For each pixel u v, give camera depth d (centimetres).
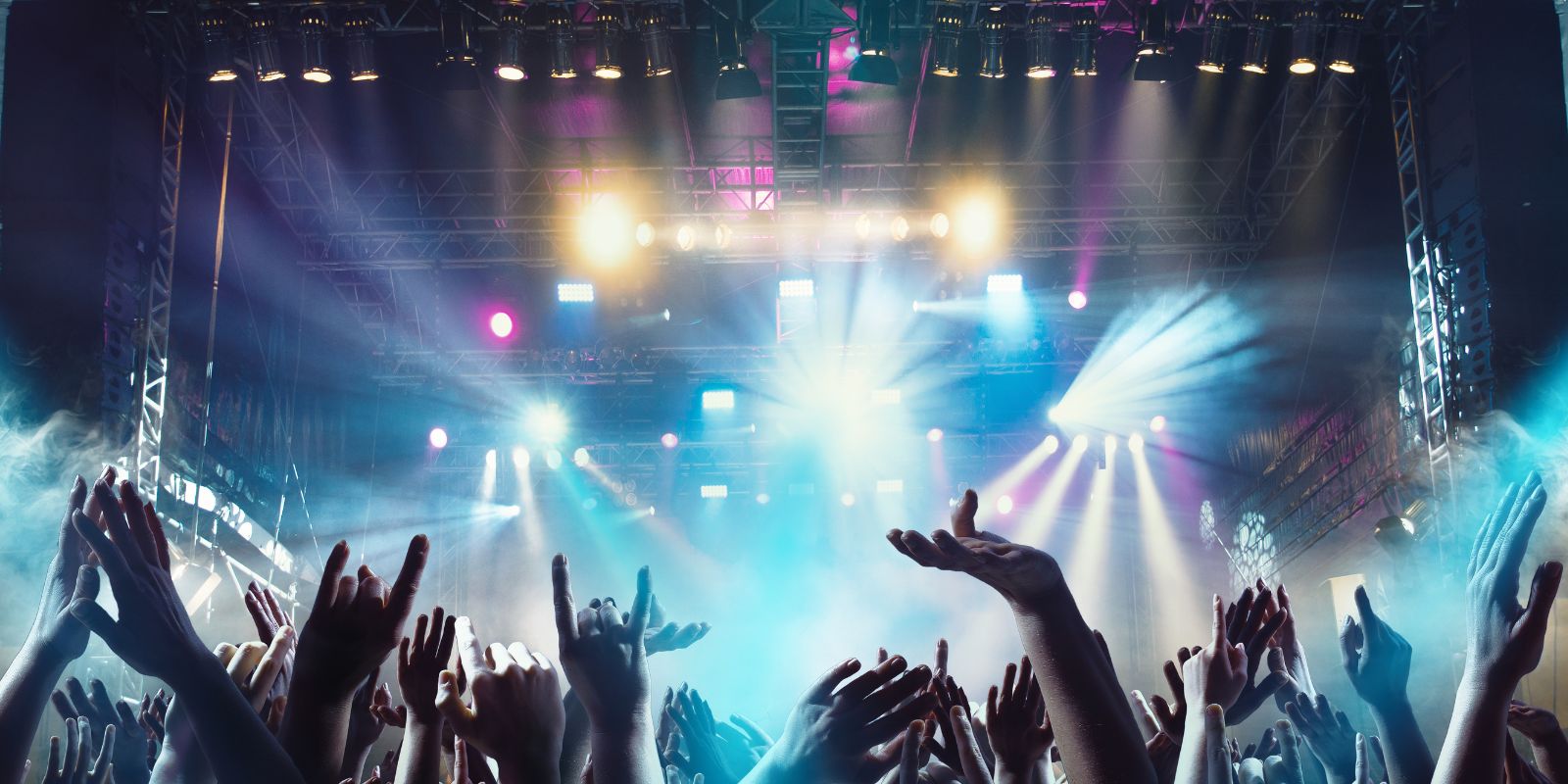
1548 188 1010
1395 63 1120
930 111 1293
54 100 1038
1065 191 1429
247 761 165
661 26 1109
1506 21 1030
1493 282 1002
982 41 1123
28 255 1010
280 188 1403
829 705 174
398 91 1262
